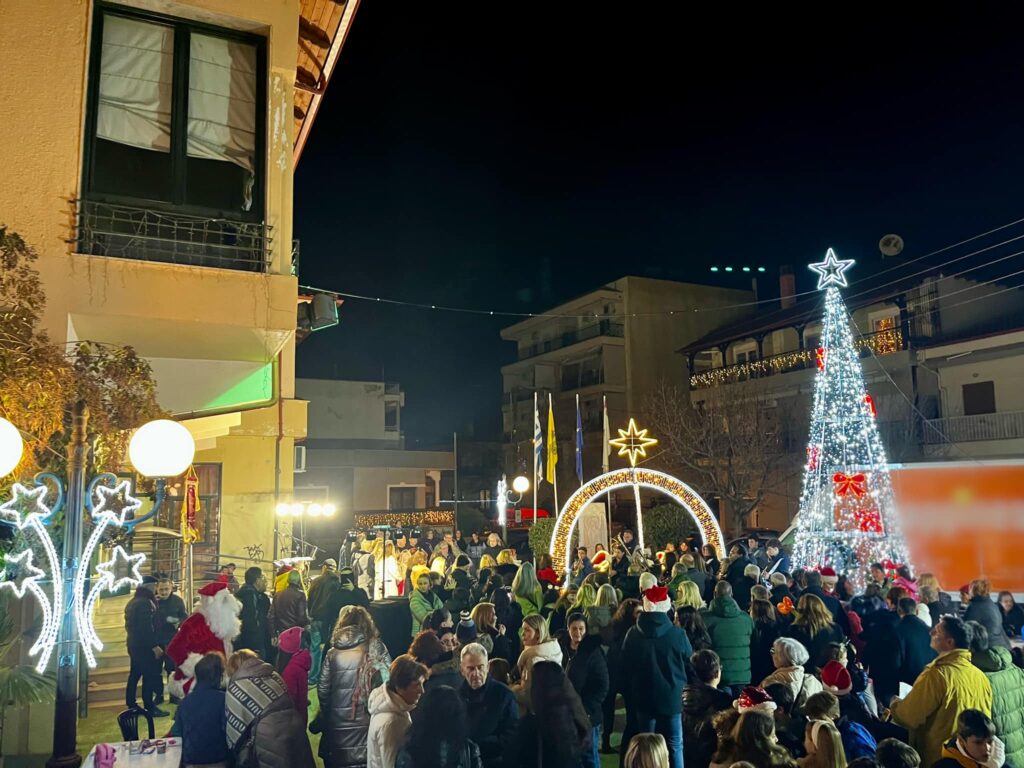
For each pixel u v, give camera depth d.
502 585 9.23
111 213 7.39
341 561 19.28
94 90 7.54
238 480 15.82
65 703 4.03
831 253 19.09
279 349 8.66
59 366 5.59
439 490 42.97
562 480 43.41
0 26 7.11
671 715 5.75
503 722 4.45
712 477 29.89
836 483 14.83
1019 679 5.07
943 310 28.23
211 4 7.96
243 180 8.05
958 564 11.82
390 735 4.27
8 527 5.42
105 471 5.89
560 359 45.91
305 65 11.16
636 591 9.33
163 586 9.05
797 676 5.11
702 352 41.97
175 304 7.30
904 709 4.85
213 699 4.46
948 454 25.59
